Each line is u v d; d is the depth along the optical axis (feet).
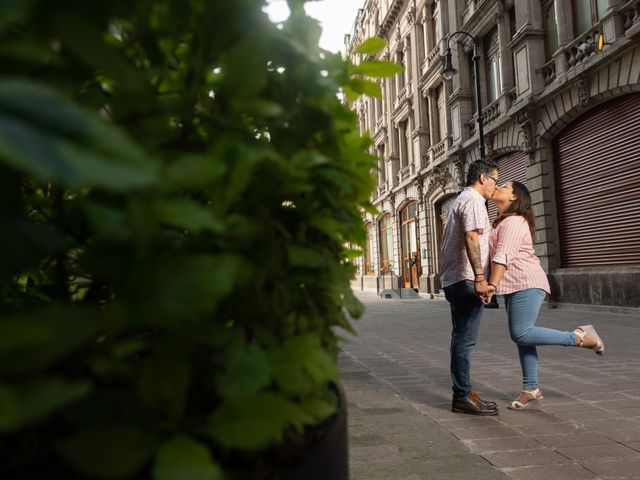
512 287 12.50
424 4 78.84
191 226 1.59
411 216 89.61
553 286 45.70
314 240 3.14
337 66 3.14
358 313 3.21
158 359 1.93
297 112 2.79
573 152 44.83
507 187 13.07
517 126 51.55
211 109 2.76
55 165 1.06
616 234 39.70
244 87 2.14
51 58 1.57
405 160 93.15
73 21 1.55
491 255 13.05
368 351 22.36
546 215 47.09
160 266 1.67
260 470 2.31
